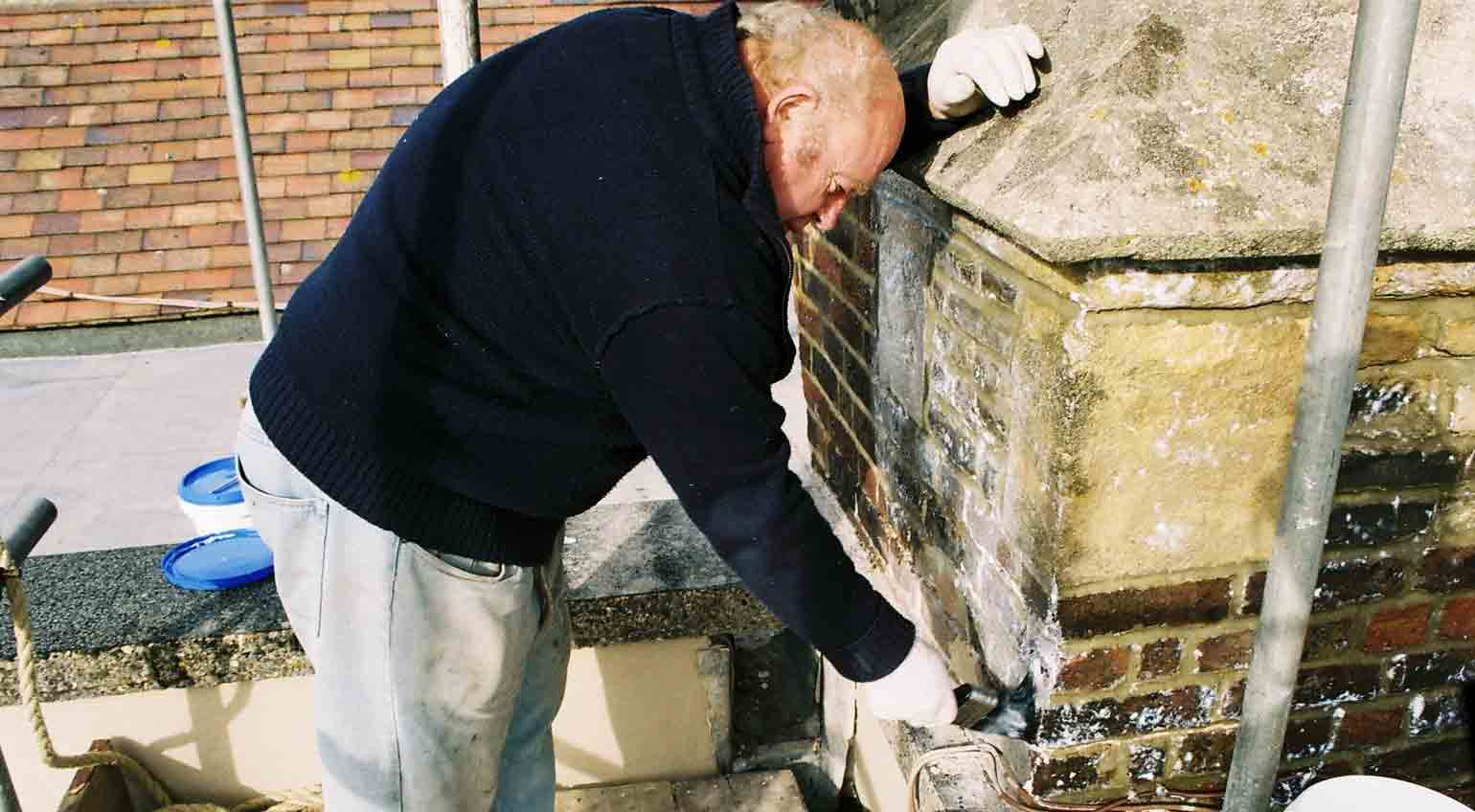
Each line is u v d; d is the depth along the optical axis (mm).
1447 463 1294
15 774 2047
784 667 2471
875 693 1293
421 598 1381
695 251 1104
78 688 1962
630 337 1114
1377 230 829
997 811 1495
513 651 1504
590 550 2186
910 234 1653
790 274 1221
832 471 2320
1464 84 1149
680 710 2215
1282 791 1481
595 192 1122
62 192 6168
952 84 1337
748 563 1215
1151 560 1260
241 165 2369
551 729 1968
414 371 1232
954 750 1516
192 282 5957
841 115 1179
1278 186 1073
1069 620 1275
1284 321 1164
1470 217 1082
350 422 1263
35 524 1589
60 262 5973
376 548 1354
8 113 6355
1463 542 1341
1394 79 782
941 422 1609
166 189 6219
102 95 6426
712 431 1142
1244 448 1218
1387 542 1329
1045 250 1071
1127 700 1343
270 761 2127
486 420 1257
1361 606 1364
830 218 1314
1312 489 913
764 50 1183
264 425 1309
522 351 1216
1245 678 1358
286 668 2014
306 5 6789
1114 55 1188
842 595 1235
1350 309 851
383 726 1446
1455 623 1393
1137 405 1181
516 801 1813
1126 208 1056
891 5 1884
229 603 2053
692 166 1121
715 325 1106
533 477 1319
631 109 1139
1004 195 1173
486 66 1236
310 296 1310
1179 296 1128
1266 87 1137
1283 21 1177
